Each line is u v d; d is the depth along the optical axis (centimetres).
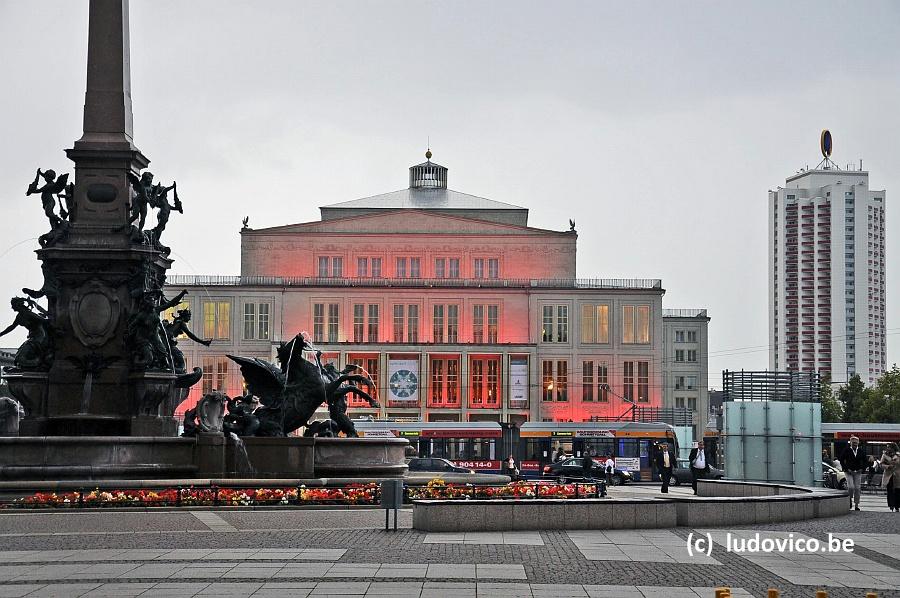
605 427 8931
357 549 2514
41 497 3375
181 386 4072
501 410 13638
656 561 2375
